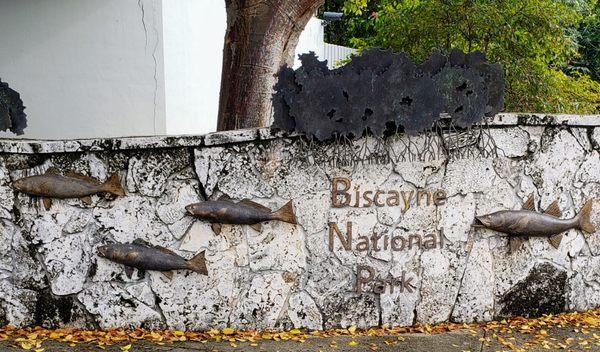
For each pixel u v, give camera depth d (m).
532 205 5.33
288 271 5.04
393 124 5.04
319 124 4.88
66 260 4.89
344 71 4.88
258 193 4.95
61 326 4.93
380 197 5.10
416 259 5.19
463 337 5.01
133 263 4.87
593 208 5.48
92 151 4.81
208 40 8.98
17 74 8.12
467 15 7.88
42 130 8.15
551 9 8.05
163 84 7.80
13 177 4.81
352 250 5.10
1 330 4.84
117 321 4.95
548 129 5.32
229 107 6.06
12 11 8.04
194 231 4.93
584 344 4.91
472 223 5.25
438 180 5.18
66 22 7.95
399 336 5.00
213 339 4.87
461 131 5.16
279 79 4.86
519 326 5.25
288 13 5.99
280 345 4.79
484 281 5.31
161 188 4.88
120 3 7.81
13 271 4.88
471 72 5.08
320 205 5.03
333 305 5.11
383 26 8.62
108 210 4.88
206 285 4.98
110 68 7.93
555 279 5.45
